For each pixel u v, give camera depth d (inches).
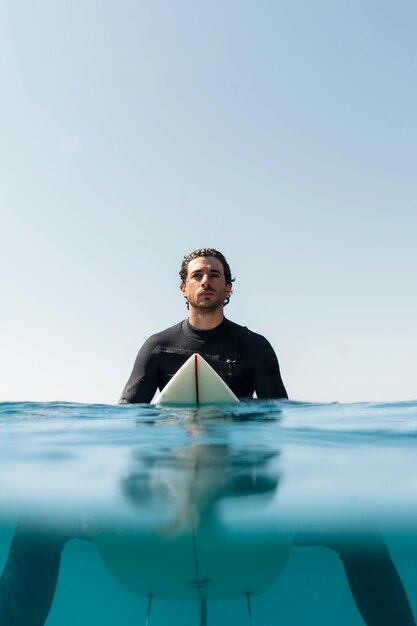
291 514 71.4
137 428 113.0
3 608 76.4
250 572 85.8
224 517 71.8
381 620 76.2
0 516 82.6
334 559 148.2
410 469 81.7
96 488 74.6
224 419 124.0
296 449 93.0
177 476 78.7
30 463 86.0
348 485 74.7
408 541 92.3
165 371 159.2
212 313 158.1
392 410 143.9
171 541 79.4
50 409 146.1
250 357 157.4
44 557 87.4
